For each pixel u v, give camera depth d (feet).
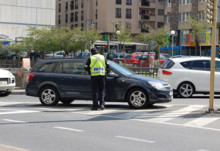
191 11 226.79
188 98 59.00
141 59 126.00
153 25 298.15
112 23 278.46
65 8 321.73
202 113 40.32
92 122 34.40
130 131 30.12
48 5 211.61
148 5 293.84
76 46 144.15
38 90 46.96
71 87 45.73
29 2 206.90
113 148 24.17
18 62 119.75
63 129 30.73
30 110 42.47
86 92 45.14
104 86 43.04
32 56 144.25
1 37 153.07
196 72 59.21
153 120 35.88
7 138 27.04
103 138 27.25
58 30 145.18
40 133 28.96
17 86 74.28
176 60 59.88
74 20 310.04
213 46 39.60
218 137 28.17
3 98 58.59
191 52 207.21
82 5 300.61
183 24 232.32
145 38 209.26
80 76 45.50
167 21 247.70
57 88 46.14
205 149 24.21
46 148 24.04
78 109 43.75
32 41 142.82
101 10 281.33
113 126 32.35
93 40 148.36
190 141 26.61
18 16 204.23
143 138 27.43
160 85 43.96
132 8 287.28
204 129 31.48
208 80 59.11
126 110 43.06
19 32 203.92
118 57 160.15
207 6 39.70
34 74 47.32
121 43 206.28
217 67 59.36
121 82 44.16
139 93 44.09
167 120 35.94
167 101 44.32
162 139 27.14
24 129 30.60
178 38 232.73
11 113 39.78
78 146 24.64
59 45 142.92
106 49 202.80
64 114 39.40
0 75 59.31
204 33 189.26
